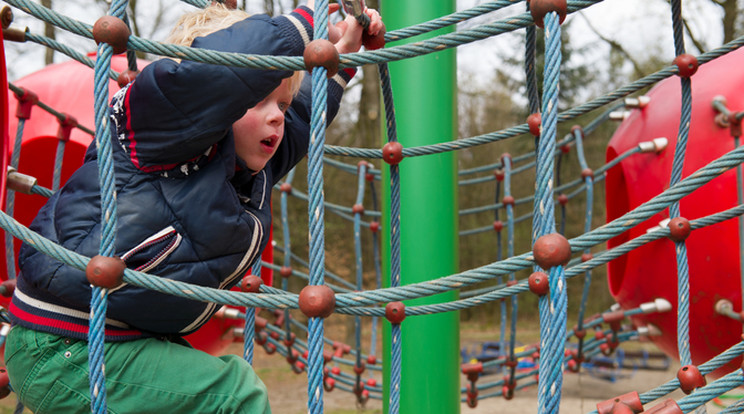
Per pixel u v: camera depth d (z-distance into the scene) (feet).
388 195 9.12
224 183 4.70
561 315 3.45
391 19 8.95
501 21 3.98
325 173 44.50
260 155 5.08
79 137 10.48
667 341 10.68
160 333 4.87
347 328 38.34
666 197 3.75
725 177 8.98
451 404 8.82
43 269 4.40
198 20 5.09
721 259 8.96
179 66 4.10
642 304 10.64
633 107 11.19
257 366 33.86
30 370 4.51
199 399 4.66
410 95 8.87
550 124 3.55
